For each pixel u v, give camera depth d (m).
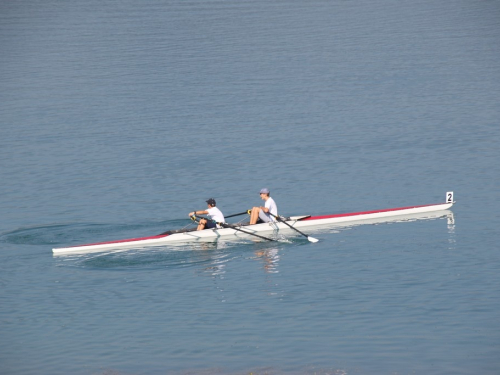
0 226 117.50
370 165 148.88
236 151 162.38
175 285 90.62
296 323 77.56
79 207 127.12
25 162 159.38
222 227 110.19
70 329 78.06
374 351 70.38
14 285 91.81
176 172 147.75
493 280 87.75
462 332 73.75
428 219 115.50
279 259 99.31
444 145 162.25
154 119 197.75
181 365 68.94
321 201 127.25
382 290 86.00
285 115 197.38
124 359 70.56
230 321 78.81
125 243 106.81
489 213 116.69
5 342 75.12
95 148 169.38
